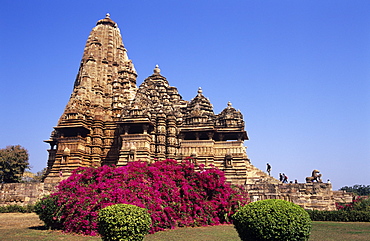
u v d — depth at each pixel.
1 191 40.78
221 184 27.80
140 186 22.70
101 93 58.59
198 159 49.72
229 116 52.31
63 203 22.53
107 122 56.16
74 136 53.75
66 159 49.53
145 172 25.19
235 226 14.38
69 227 21.17
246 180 46.56
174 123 53.94
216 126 52.09
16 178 53.12
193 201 25.88
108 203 20.33
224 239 18.12
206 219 25.34
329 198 33.78
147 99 56.28
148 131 51.94
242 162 49.06
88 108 56.03
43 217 22.81
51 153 58.38
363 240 18.08
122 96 59.00
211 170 28.12
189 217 24.75
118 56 65.25
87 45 65.38
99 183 22.94
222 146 50.88
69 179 24.47
